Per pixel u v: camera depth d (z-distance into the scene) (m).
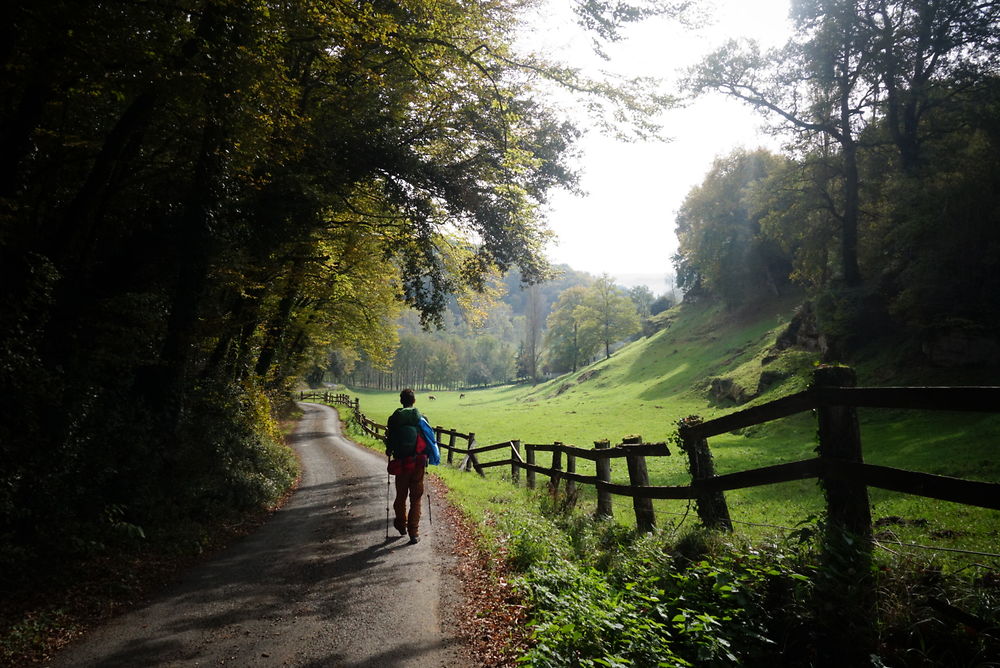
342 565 5.91
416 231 13.62
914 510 8.31
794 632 3.00
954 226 22.62
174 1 7.27
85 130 9.43
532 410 56.75
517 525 6.59
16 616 4.28
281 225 11.31
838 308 28.44
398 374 136.00
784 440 22.78
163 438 8.63
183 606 4.75
